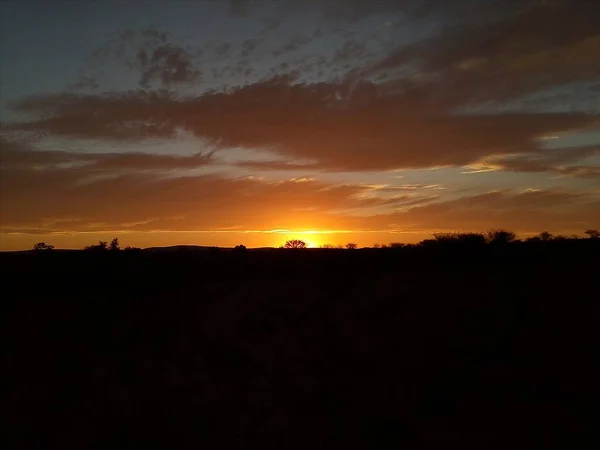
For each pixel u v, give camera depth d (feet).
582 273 75.36
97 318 67.21
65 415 43.24
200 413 43.57
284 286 80.69
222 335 61.36
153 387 48.75
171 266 101.45
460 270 86.58
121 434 39.45
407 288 75.36
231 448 37.40
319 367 52.85
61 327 64.18
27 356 55.67
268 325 63.87
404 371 50.34
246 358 54.95
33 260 105.29
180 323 65.26
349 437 38.14
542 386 44.45
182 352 56.65
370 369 51.47
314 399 45.70
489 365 50.26
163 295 78.23
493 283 74.18
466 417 40.24
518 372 47.83
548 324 58.34
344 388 47.60
